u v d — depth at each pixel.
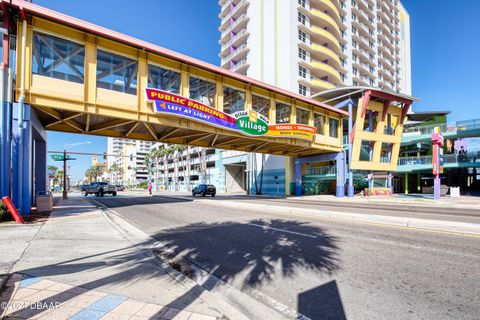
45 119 16.05
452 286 4.19
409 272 4.81
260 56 46.03
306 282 4.48
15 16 12.63
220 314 3.30
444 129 32.44
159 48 16.14
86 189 36.91
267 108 23.36
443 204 20.08
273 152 30.34
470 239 7.18
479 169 42.72
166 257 6.05
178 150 75.44
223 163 53.59
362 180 36.66
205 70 18.80
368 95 29.50
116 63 15.38
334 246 6.62
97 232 8.53
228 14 55.34
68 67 13.78
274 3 44.22
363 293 4.00
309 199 26.75
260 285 4.41
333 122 30.17
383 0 71.31
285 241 7.29
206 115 17.91
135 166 126.00
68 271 4.79
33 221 10.47
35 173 18.09
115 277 4.53
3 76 11.71
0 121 11.54
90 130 18.92
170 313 3.29
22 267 4.95
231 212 14.59
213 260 5.79
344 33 53.78
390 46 70.75
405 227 9.09
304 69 43.56
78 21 13.57
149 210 15.77
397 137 32.84
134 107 15.66
